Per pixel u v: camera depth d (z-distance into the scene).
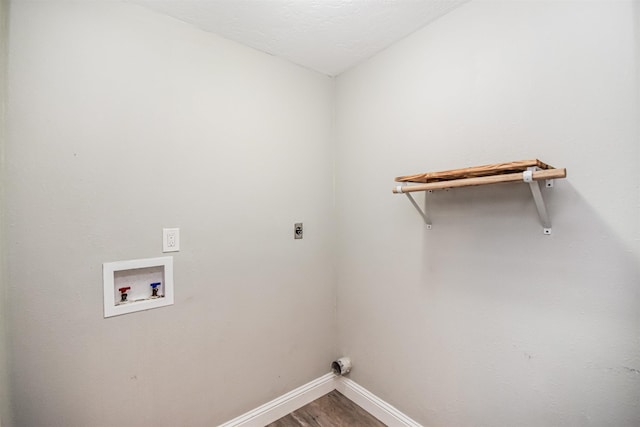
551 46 1.12
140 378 1.39
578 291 1.07
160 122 1.42
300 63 1.93
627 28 0.96
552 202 1.13
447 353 1.48
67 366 1.22
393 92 1.72
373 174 1.84
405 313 1.67
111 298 1.31
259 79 1.76
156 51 1.42
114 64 1.31
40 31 1.16
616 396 1.01
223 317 1.63
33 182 1.15
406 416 1.67
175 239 1.47
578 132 1.06
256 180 1.75
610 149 1.00
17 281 1.13
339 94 2.09
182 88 1.49
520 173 1.03
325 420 1.82
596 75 1.02
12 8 1.11
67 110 1.21
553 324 1.13
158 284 1.45
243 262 1.70
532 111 1.17
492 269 1.30
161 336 1.44
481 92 1.33
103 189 1.29
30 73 1.14
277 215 1.84
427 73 1.54
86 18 1.25
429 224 1.55
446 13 1.45
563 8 1.09
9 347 1.12
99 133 1.28
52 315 1.19
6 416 1.12
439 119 1.49
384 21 1.51
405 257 1.66
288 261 1.89
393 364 1.74
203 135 1.55
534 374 1.19
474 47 1.35
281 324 1.87
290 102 1.90
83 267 1.25
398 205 1.70
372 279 1.86
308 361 2.00
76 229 1.23
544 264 1.15
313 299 2.02
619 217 0.99
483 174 1.17
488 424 1.33
